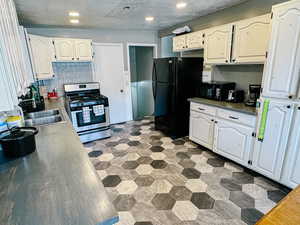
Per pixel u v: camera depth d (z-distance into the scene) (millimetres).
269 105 2016
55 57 3482
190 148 3191
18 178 935
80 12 2809
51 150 1258
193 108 3170
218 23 3043
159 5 2615
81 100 3426
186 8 2818
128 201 1958
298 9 1660
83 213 695
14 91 952
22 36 2242
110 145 3396
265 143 2129
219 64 3023
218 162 2699
